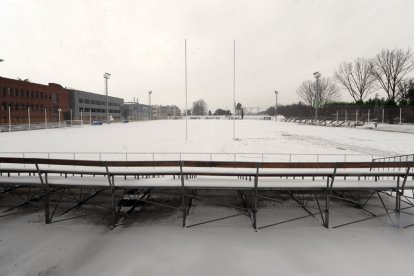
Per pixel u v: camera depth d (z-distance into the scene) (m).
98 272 6.23
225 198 10.45
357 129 51.50
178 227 8.30
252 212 9.02
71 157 18.52
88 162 8.12
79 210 9.48
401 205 9.93
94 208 9.64
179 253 6.95
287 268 6.39
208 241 7.52
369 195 10.82
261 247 7.24
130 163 8.09
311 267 6.44
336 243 7.46
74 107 78.25
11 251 7.04
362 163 8.04
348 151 22.55
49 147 24.30
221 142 28.53
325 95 93.44
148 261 6.62
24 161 8.19
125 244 7.35
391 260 6.71
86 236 7.78
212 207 9.71
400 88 66.25
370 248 7.23
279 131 45.12
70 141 29.34
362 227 8.34
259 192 10.81
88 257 6.79
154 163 8.09
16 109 57.62
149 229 8.18
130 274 6.16
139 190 10.45
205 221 8.67
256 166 7.97
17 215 9.11
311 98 94.88
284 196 10.63
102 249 7.12
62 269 6.34
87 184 8.38
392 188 8.41
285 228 8.26
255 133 40.50
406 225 8.44
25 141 29.38
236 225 8.43
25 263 6.55
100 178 9.09
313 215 8.90
